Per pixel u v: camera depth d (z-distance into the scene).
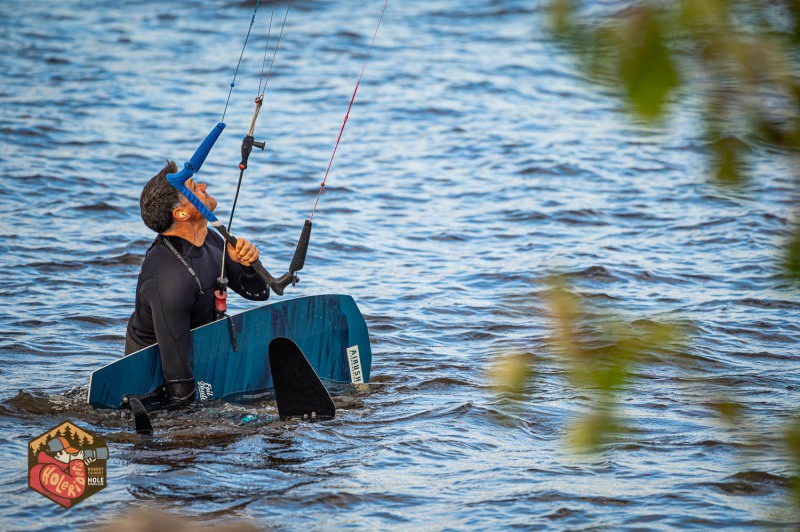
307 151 42.03
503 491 12.77
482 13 76.69
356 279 26.11
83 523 11.61
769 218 32.09
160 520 11.70
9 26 68.38
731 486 12.76
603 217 32.81
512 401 16.70
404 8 78.12
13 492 12.55
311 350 17.67
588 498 12.47
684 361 19.06
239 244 16.58
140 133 43.62
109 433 15.02
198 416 15.89
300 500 12.45
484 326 21.97
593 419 4.66
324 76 57.34
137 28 69.56
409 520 11.86
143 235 29.52
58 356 19.33
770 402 16.70
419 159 41.09
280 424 15.50
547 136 45.09
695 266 27.09
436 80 56.75
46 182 34.97
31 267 25.86
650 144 43.56
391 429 15.38
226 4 77.50
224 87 54.19
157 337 16.23
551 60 62.53
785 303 23.56
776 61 3.18
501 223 32.25
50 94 50.06
